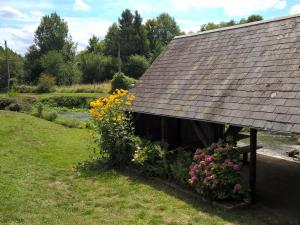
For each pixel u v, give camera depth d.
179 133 14.36
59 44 77.75
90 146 16.86
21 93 47.44
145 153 12.08
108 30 77.44
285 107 8.48
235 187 9.35
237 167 9.40
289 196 10.33
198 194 10.13
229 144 9.81
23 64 65.50
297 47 9.73
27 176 11.88
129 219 8.78
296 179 11.96
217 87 10.78
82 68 64.56
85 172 12.70
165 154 11.93
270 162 14.27
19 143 16.69
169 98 12.06
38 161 13.96
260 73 9.98
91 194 10.55
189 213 9.09
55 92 47.31
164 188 10.98
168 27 89.38
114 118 12.97
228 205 9.35
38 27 77.75
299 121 7.92
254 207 9.48
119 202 9.91
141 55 70.19
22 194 10.12
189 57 13.34
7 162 13.27
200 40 13.73
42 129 20.86
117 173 12.54
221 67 11.45
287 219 8.74
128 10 73.25
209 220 8.65
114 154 13.14
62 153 15.47
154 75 14.02
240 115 9.25
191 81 11.98
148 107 12.49
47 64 60.28
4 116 24.47
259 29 11.55
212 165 9.57
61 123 24.41
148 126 13.99
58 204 9.66
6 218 8.46
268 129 8.33
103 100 13.30
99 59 63.94
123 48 71.50
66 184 11.45
